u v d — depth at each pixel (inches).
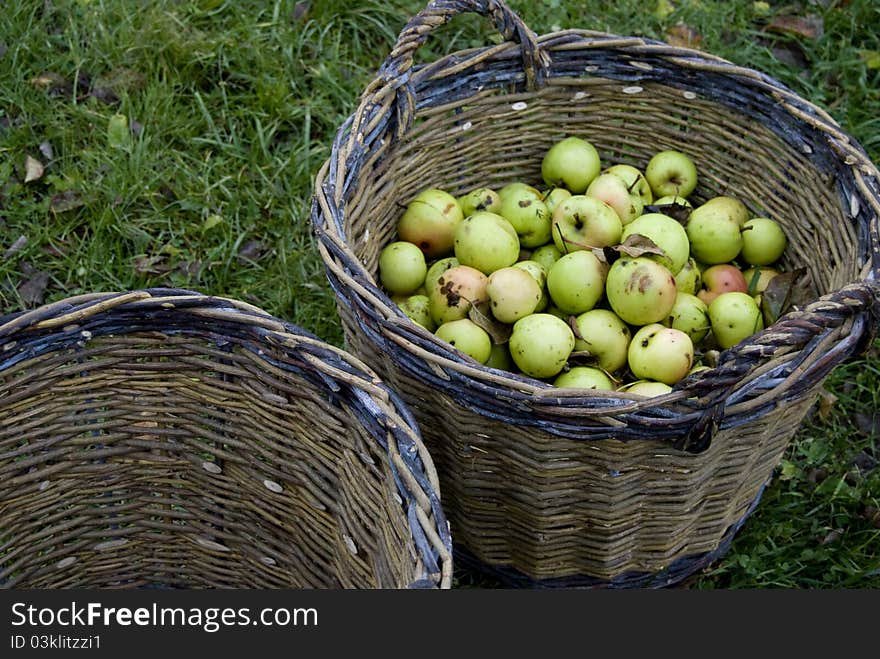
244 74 105.9
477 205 81.6
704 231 79.0
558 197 81.9
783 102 75.9
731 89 79.7
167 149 99.3
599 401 54.5
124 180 95.5
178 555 71.2
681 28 114.1
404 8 114.2
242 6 112.7
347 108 104.9
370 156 72.4
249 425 65.1
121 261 91.2
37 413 63.4
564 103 84.4
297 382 60.2
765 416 60.5
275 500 66.3
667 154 84.4
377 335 59.9
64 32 107.4
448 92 78.9
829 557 75.5
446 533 48.6
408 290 78.2
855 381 87.4
